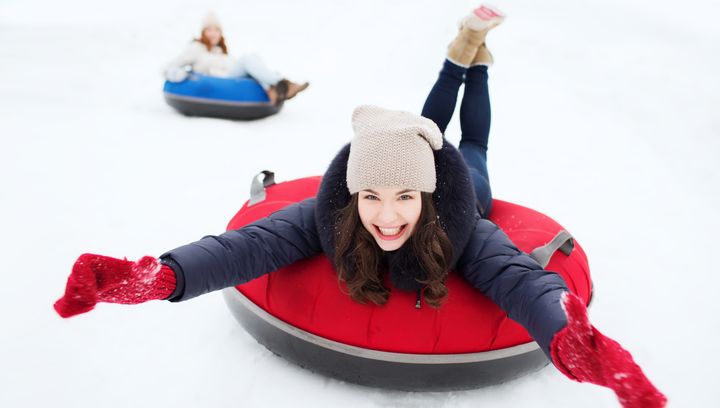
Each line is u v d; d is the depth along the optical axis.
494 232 1.91
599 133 5.54
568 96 6.79
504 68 7.95
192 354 2.18
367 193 1.70
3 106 5.49
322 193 1.86
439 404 1.96
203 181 4.01
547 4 11.62
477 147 3.00
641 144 5.25
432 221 1.74
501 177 4.36
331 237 1.84
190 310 2.46
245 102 5.48
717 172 4.59
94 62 7.88
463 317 1.83
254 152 4.68
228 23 11.25
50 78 6.78
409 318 1.82
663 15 10.98
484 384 1.96
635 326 2.49
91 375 2.05
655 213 3.80
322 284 1.90
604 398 2.00
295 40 10.30
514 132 5.50
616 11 11.24
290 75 7.99
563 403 1.98
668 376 2.17
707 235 3.49
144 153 4.48
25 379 2.02
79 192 3.69
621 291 2.79
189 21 10.93
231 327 2.36
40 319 2.36
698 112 5.95
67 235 3.12
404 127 1.66
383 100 6.61
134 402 1.93
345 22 11.16
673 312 2.62
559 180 4.34
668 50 8.53
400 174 1.63
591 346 1.31
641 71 7.46
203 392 1.98
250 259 1.82
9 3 11.62
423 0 12.36
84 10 11.52
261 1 12.55
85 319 2.36
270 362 2.15
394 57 8.59
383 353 1.84
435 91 3.09
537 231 2.22
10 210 3.37
